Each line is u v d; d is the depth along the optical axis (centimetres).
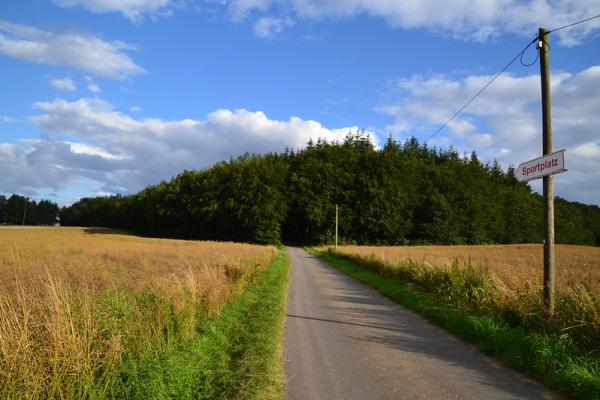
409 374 665
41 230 10150
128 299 781
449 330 988
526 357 696
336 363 724
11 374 459
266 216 8150
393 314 1213
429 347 838
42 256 2408
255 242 8088
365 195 8788
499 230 10019
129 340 648
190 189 9225
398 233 8644
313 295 1593
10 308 557
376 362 730
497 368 698
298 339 896
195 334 823
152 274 1590
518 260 3122
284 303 1375
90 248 3662
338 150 9719
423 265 1742
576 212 12350
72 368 505
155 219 9738
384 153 9200
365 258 2859
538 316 867
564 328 743
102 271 1598
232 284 1420
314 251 5956
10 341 488
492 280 1185
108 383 533
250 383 597
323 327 1020
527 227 10656
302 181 8806
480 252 4750
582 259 3469
